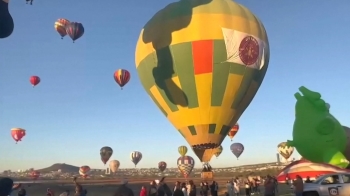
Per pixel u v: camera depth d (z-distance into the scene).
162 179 13.66
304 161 20.58
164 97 19.41
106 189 39.44
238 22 18.98
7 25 7.83
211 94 18.50
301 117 21.39
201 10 19.00
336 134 20.48
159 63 19.00
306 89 21.84
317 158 20.88
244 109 19.83
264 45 19.64
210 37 18.34
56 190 38.41
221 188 37.00
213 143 19.06
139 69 20.42
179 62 18.47
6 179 7.14
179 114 19.25
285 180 20.25
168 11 19.66
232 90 18.69
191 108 18.81
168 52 18.72
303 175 19.52
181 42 18.48
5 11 7.81
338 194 14.58
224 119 19.05
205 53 18.22
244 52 18.62
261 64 19.38
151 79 19.59
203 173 20.14
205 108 18.67
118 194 6.64
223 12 19.00
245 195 25.97
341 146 20.64
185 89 18.64
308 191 14.89
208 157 19.61
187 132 19.33
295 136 21.28
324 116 20.66
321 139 20.42
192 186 17.70
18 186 14.00
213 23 18.61
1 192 7.07
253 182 28.66
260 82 19.98
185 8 19.30
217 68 18.28
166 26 19.08
